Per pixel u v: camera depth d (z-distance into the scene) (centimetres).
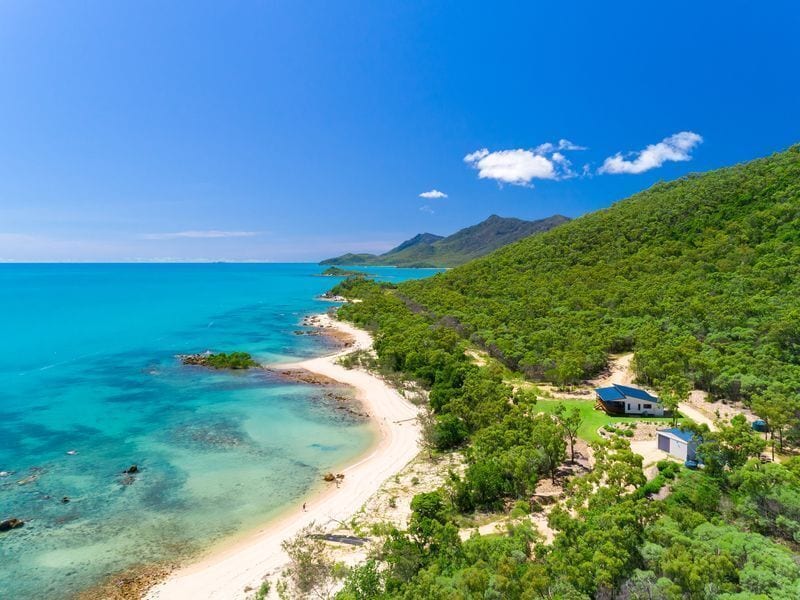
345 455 5775
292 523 4259
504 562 2741
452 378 7562
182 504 4603
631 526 3003
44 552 3819
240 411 7412
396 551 3184
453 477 4434
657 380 7106
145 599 3281
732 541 2755
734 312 8394
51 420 6938
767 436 5241
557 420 5378
